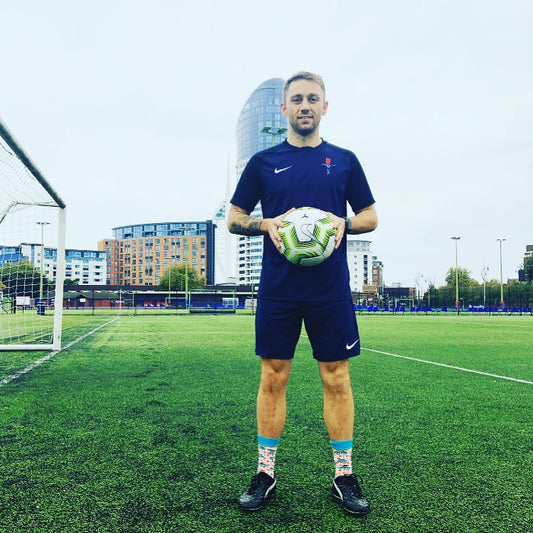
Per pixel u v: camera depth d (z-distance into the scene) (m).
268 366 1.94
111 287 67.00
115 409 3.42
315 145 2.04
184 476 2.11
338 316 1.91
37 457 2.36
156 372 5.22
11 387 4.29
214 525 1.64
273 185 1.99
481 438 2.72
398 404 3.64
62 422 3.05
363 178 2.11
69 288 66.06
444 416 3.25
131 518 1.69
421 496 1.90
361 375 5.11
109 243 133.75
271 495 1.89
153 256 130.38
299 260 1.86
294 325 1.95
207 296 61.91
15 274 8.95
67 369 5.44
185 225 129.50
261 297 1.99
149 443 2.60
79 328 13.89
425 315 34.50
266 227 1.93
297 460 2.33
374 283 129.00
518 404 3.64
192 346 8.33
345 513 1.75
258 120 132.50
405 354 7.24
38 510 1.75
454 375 5.11
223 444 2.58
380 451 2.48
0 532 1.58
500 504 1.82
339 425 1.88
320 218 1.87
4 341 9.16
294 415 3.25
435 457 2.38
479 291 56.19
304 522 1.67
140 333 11.79
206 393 4.03
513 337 11.01
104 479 2.07
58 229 7.42
